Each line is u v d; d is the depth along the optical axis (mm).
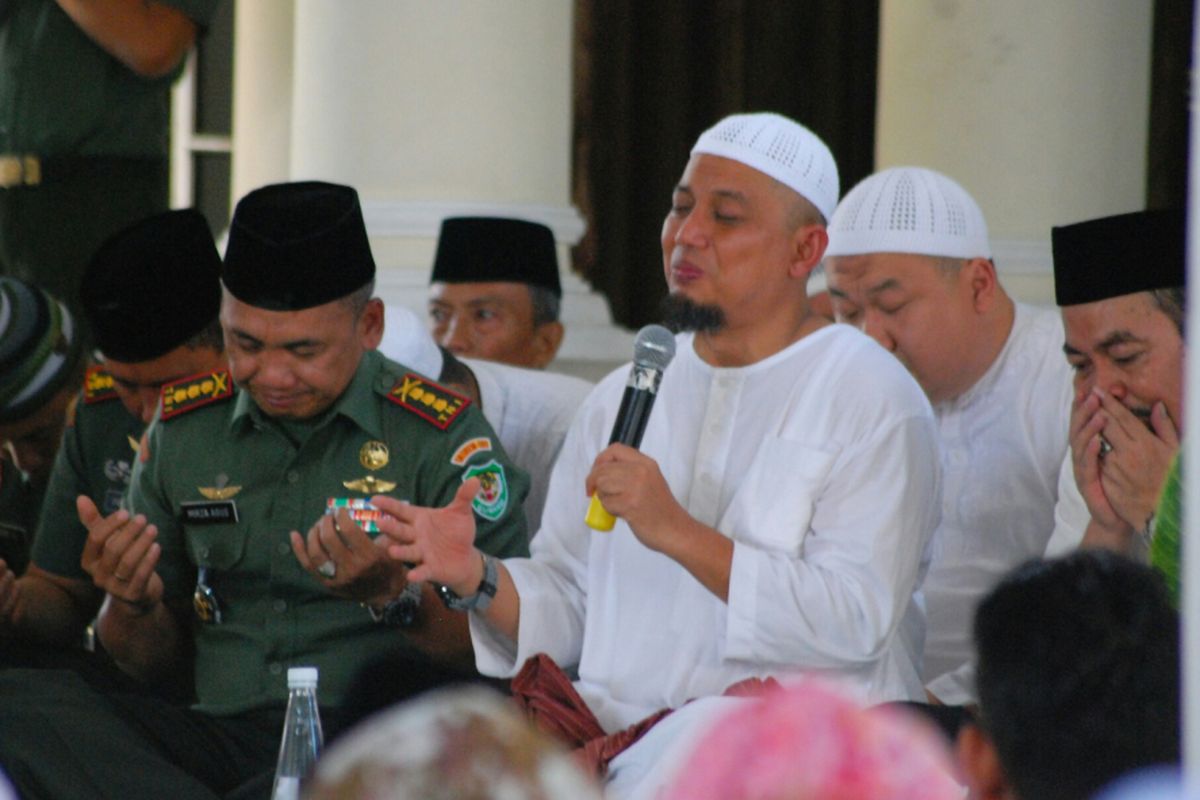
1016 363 17797
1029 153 23625
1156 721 7625
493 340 22531
